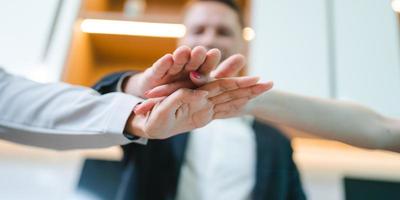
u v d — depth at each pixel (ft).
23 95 2.01
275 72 4.16
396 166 4.83
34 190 4.64
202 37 3.52
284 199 3.04
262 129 3.37
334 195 4.68
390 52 4.27
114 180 4.44
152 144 3.03
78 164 4.69
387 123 2.23
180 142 3.06
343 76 4.17
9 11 4.35
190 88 1.66
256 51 4.26
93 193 4.41
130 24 4.59
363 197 4.60
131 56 5.59
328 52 4.28
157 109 1.63
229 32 3.57
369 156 4.93
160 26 4.58
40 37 4.25
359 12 4.48
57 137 1.90
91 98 1.95
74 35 4.42
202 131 3.21
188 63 1.57
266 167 3.08
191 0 5.53
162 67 1.58
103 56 5.59
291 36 4.34
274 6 4.50
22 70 4.09
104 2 5.75
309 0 4.54
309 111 2.24
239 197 2.91
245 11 4.85
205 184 2.94
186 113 1.67
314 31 4.38
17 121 1.94
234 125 3.38
